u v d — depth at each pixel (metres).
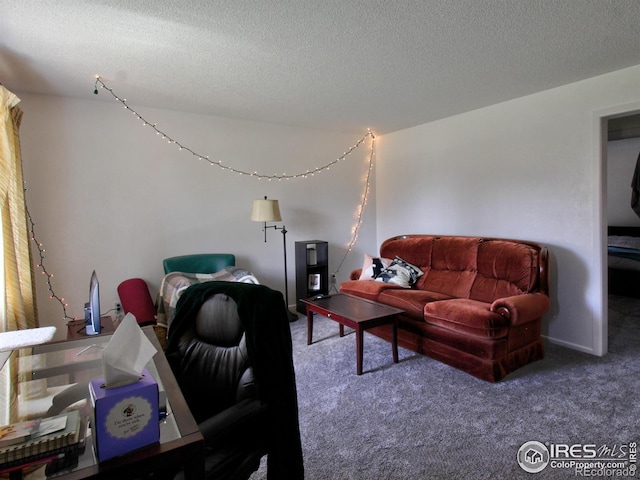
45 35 2.14
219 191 4.10
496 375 2.66
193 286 1.70
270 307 1.41
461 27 2.12
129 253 3.63
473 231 4.05
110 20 1.98
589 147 3.06
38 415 1.15
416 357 3.17
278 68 2.70
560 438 2.01
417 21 2.05
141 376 0.96
